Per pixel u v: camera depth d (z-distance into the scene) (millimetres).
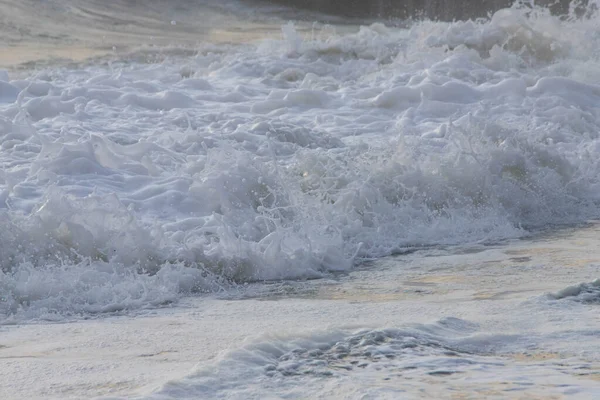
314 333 13461
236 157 28781
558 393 10977
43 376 13008
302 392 11031
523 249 25219
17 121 34906
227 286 21516
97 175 28281
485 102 46250
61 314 18562
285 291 20859
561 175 32719
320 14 118562
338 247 24438
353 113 44375
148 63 72312
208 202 26688
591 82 55812
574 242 26359
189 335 16109
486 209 29562
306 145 35406
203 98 45719
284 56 62781
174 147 32781
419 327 14297
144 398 10805
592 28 66500
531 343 13609
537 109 45438
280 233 22875
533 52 62531
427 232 27219
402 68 56719
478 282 20891
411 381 11461
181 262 22078
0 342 15977
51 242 21688
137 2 110250
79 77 53188
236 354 12328
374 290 20531
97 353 14820
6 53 73375
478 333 13945
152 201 26438
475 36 63844
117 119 38375
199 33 97375
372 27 72125
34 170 28188
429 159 30766
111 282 20406
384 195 28953
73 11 100188
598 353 13023
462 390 11086
